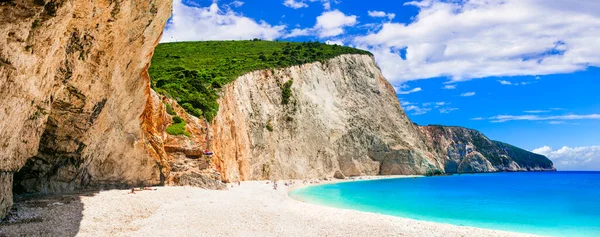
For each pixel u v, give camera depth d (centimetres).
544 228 2352
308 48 9075
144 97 2547
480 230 1955
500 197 4200
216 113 4284
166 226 1627
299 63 7288
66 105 1745
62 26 1224
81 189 2167
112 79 1998
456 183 6431
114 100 2147
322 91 7438
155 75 5591
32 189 1845
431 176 8062
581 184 7038
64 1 1141
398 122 8594
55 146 1850
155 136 2961
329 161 6762
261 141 5559
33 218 1383
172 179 3025
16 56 1061
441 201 3709
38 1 994
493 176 9969
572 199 4050
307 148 6450
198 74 5472
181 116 3638
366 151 7550
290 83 6694
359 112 7831
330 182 5875
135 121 2538
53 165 1917
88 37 1616
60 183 2009
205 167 3362
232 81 5419
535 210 3141
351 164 7144
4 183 1302
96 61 1767
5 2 934
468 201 3738
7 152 1252
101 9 1548
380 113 8269
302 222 1956
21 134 1333
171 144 3231
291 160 6050
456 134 12500
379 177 7112
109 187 2400
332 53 8488
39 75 1262
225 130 4456
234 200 2561
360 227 1897
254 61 6975
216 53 7988
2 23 955
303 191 4253
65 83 1602
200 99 4294
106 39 1752
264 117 5831
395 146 7906
